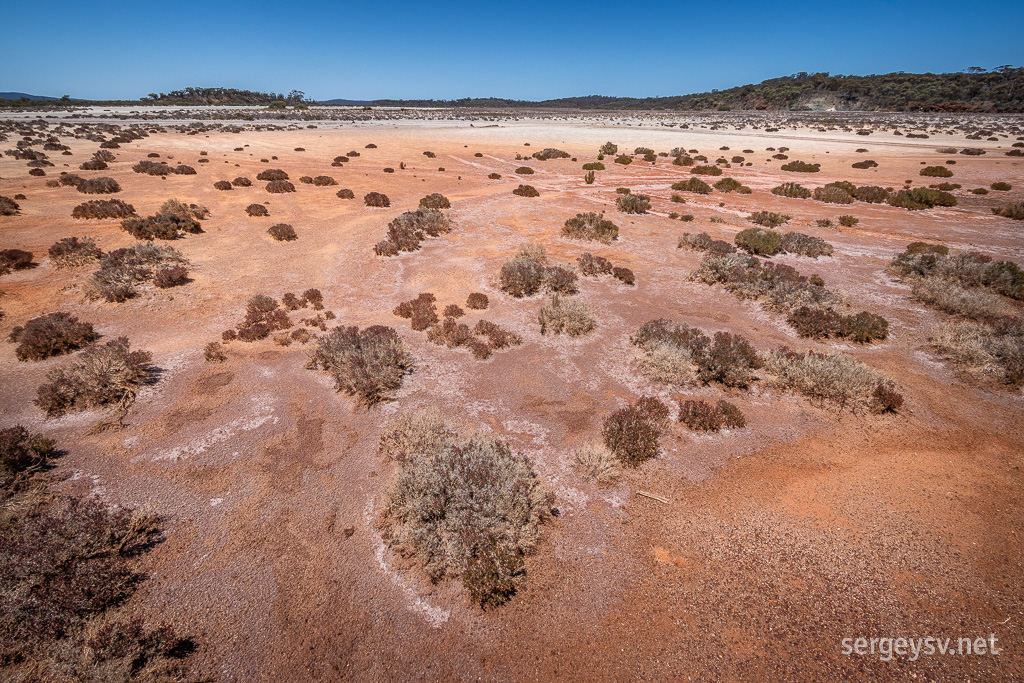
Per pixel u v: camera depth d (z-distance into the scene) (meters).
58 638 6.02
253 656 6.23
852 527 8.27
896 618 6.78
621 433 10.21
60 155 43.09
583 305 16.55
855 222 28.53
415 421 10.59
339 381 12.30
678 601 7.05
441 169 48.03
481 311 17.14
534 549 7.84
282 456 9.85
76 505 8.13
